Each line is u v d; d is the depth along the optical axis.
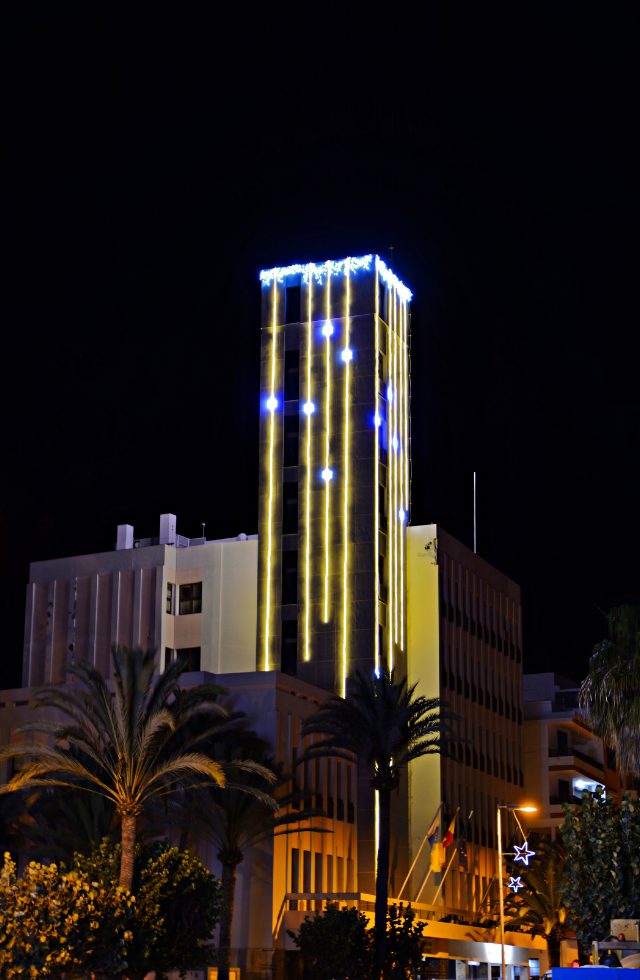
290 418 92.94
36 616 95.94
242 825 63.19
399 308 97.94
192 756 51.59
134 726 51.38
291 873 72.06
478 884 97.50
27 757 72.50
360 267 94.06
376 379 91.69
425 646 93.50
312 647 87.62
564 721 114.94
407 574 95.00
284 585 89.75
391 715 65.50
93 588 94.75
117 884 51.69
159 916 53.62
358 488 89.88
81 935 44.16
